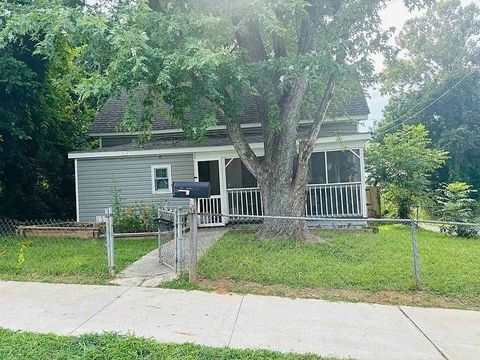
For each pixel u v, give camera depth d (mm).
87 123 17375
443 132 25531
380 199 16703
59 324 3975
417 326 4074
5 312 4348
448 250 7898
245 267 6242
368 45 9047
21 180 13750
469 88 25359
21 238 9812
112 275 5941
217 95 7574
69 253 7672
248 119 14258
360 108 14461
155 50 6801
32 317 4188
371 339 3707
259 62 8031
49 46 7199
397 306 4719
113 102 16734
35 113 13164
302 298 4957
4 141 12164
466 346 3576
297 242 8398
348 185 11859
